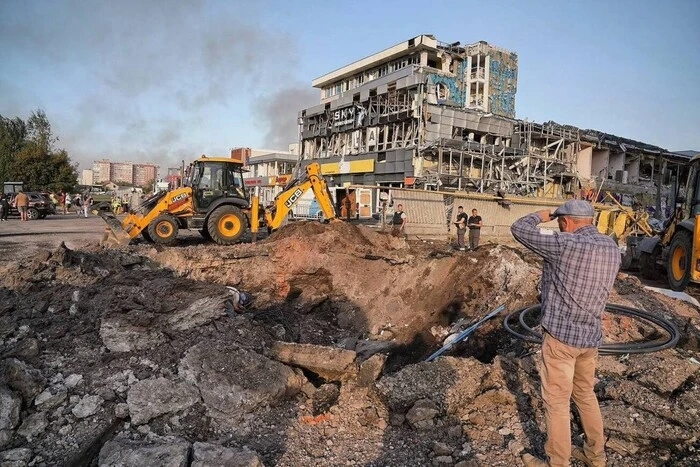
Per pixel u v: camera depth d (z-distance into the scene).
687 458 3.59
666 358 4.82
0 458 3.63
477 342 7.16
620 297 6.85
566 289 3.17
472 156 31.30
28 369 4.47
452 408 4.35
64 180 50.12
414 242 15.02
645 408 4.01
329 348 5.49
